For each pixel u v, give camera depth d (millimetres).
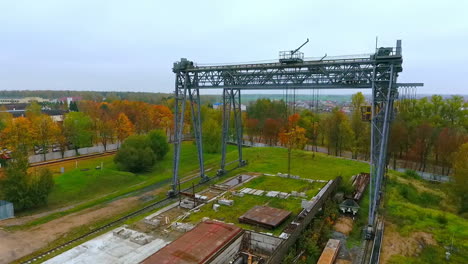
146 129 69375
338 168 43375
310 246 19625
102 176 38500
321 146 69000
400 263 19047
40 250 20750
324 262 18250
